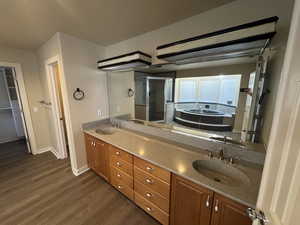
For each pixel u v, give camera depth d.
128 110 2.53
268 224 0.60
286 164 0.52
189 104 1.78
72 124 2.28
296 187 0.46
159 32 1.88
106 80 2.70
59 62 2.12
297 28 0.50
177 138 1.89
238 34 1.08
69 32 1.99
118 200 1.89
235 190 1.00
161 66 1.98
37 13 1.48
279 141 0.58
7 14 1.48
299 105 0.47
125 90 2.51
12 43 2.44
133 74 2.35
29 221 1.60
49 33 2.02
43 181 2.28
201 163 1.45
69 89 2.17
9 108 4.01
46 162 2.88
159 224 1.56
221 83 1.52
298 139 0.47
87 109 2.46
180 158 1.45
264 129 1.32
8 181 2.29
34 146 3.21
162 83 2.00
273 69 1.18
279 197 0.56
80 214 1.68
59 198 1.93
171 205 1.35
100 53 2.54
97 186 2.16
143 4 1.35
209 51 1.28
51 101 2.77
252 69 1.34
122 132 2.31
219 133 1.59
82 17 1.58
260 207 0.69
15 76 2.85
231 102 1.48
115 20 1.66
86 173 2.49
